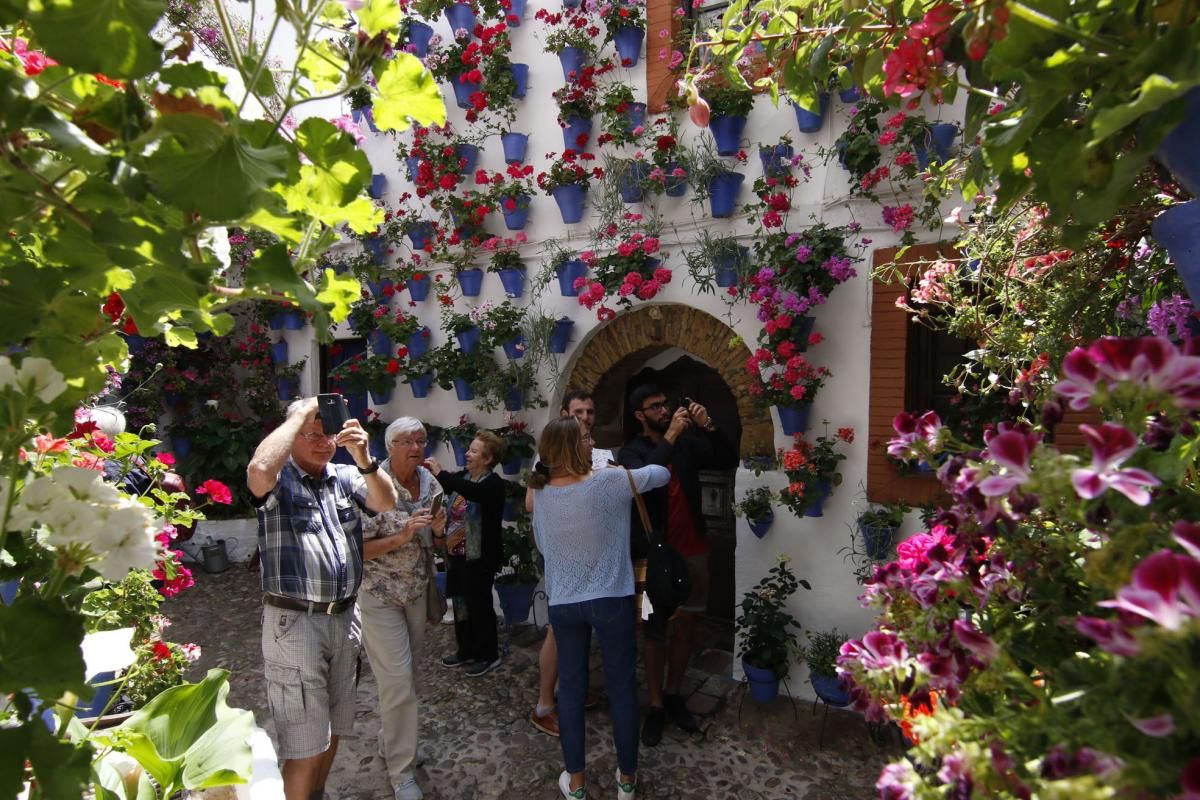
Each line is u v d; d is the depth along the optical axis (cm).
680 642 388
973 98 120
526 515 505
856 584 390
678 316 456
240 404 780
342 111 434
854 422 388
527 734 383
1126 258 155
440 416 562
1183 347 83
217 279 112
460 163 515
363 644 333
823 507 399
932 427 104
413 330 546
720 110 404
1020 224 190
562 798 331
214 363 758
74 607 108
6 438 86
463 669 459
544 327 486
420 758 363
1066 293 169
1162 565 58
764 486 416
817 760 354
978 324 201
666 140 421
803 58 170
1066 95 88
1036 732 69
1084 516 76
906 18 134
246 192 78
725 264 411
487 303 517
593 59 466
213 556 661
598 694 423
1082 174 88
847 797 326
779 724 387
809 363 398
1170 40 74
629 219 455
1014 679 75
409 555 332
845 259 367
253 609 571
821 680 374
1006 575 90
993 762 69
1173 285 156
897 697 94
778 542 415
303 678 270
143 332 103
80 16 72
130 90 82
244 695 431
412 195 568
